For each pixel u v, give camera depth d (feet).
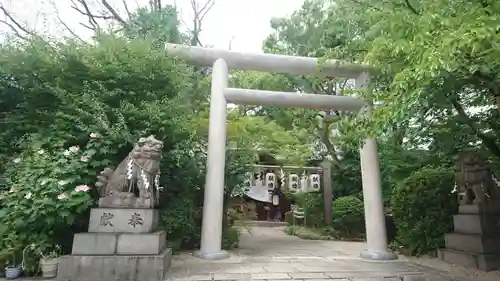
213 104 20.95
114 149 16.90
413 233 21.36
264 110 40.37
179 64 20.34
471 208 18.70
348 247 25.23
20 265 13.32
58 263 13.33
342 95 22.94
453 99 18.88
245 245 25.05
